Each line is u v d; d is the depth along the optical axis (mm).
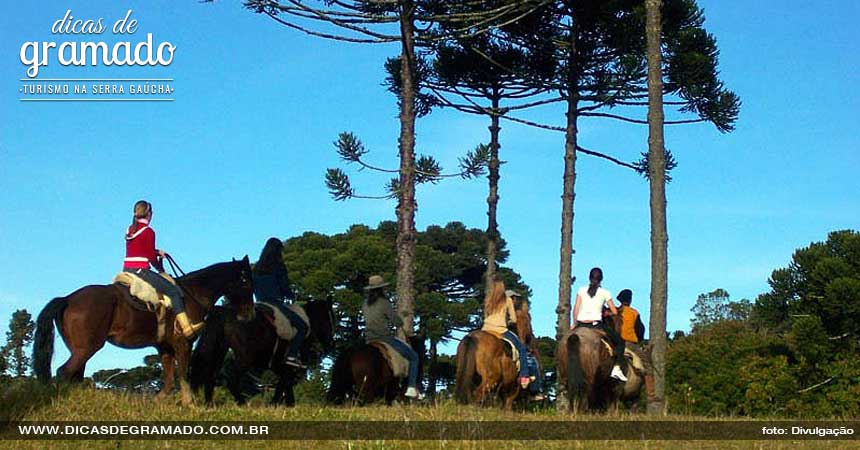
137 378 33750
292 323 14430
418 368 16203
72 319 11938
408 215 21859
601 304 15484
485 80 27344
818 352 33438
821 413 33031
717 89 24422
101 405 11469
